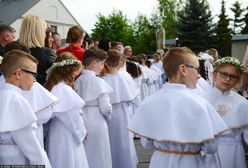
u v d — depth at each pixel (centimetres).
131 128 320
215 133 300
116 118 608
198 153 311
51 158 445
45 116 388
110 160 543
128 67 860
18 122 324
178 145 304
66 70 453
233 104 370
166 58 323
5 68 342
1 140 328
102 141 530
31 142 327
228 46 5309
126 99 609
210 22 5250
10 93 333
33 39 498
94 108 529
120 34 6297
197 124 297
